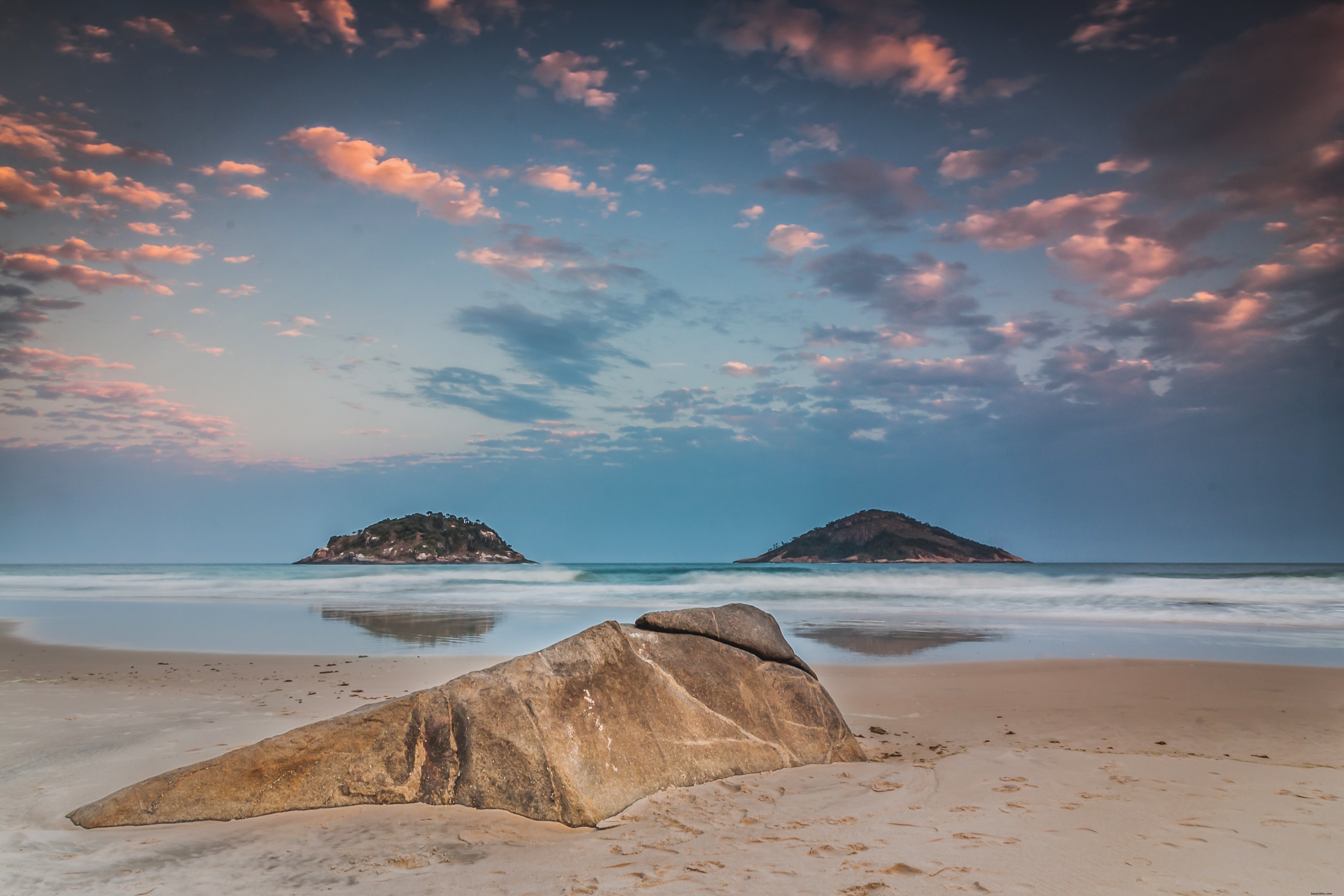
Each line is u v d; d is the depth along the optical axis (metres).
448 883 3.65
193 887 3.60
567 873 3.77
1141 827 4.23
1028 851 3.87
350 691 9.17
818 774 5.67
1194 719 8.03
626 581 33.66
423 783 5.05
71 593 30.11
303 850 4.18
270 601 25.48
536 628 16.53
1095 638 15.44
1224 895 3.28
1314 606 20.97
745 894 3.39
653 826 4.56
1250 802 4.67
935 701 9.12
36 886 3.58
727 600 24.92
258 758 5.02
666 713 5.70
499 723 5.12
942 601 24.25
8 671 10.82
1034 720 8.05
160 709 8.02
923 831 4.24
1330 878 3.46
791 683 6.47
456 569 53.19
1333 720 7.97
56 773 5.61
